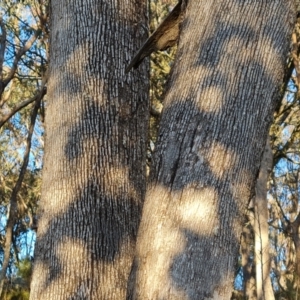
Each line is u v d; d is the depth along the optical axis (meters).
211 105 2.74
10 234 8.48
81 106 4.59
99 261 4.22
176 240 2.58
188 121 2.74
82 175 4.41
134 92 4.83
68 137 4.52
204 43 2.86
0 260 16.06
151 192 2.73
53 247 4.25
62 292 4.13
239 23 2.86
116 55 4.82
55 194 4.39
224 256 2.59
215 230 2.58
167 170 2.70
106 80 4.71
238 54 2.81
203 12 2.94
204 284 2.53
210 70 2.79
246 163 2.72
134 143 4.71
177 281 2.52
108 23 4.86
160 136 2.81
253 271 17.73
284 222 16.23
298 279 11.27
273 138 13.50
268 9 2.91
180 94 2.82
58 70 4.77
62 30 4.87
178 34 3.30
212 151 2.67
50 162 4.54
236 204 2.66
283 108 13.57
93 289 4.15
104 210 4.36
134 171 4.62
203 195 2.62
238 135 2.71
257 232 10.31
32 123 9.04
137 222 4.48
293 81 14.09
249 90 2.78
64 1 4.93
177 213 2.61
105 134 4.56
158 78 13.12
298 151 14.13
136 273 2.65
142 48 3.52
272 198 17.20
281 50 2.92
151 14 12.70
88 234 4.26
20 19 12.20
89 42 4.77
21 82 13.56
